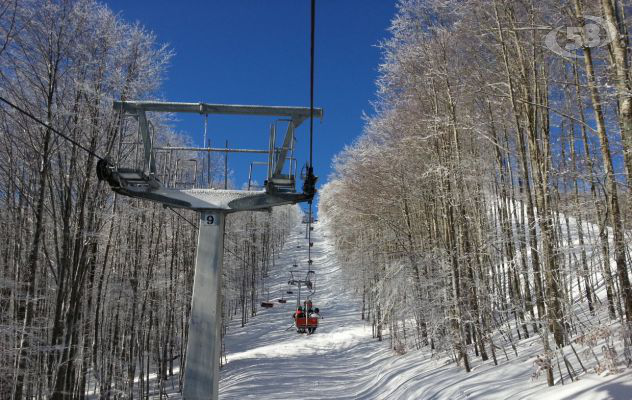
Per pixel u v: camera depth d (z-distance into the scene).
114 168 6.23
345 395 15.91
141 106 6.62
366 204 22.72
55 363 13.66
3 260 15.01
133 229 18.19
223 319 28.58
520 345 11.92
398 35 14.70
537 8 10.23
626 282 7.19
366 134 21.84
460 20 12.50
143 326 19.22
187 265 23.45
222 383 20.78
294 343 29.81
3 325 11.23
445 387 10.60
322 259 70.81
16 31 12.08
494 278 13.66
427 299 14.52
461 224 13.41
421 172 17.64
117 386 17.92
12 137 13.33
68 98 12.98
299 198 6.84
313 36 4.32
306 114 6.60
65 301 13.63
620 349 7.54
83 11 13.02
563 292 8.92
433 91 13.94
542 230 9.09
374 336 28.56
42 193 12.45
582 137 11.55
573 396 6.31
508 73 10.48
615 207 7.31
